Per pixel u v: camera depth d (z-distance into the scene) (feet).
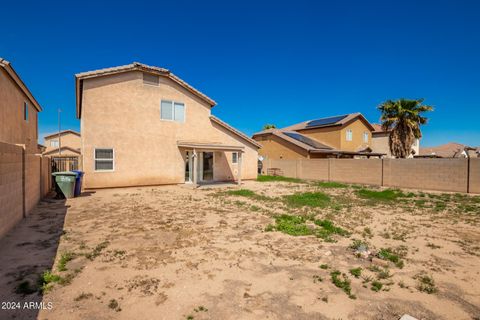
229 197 40.22
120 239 19.74
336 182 67.97
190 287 12.77
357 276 14.21
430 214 30.27
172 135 54.90
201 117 59.36
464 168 48.42
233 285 13.05
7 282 12.76
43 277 13.10
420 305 11.65
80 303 11.24
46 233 20.76
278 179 73.77
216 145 54.85
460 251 18.39
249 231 22.25
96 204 33.40
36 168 31.81
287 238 20.53
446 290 12.99
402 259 16.81
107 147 47.65
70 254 16.34
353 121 109.70
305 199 38.63
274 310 11.05
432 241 20.58
